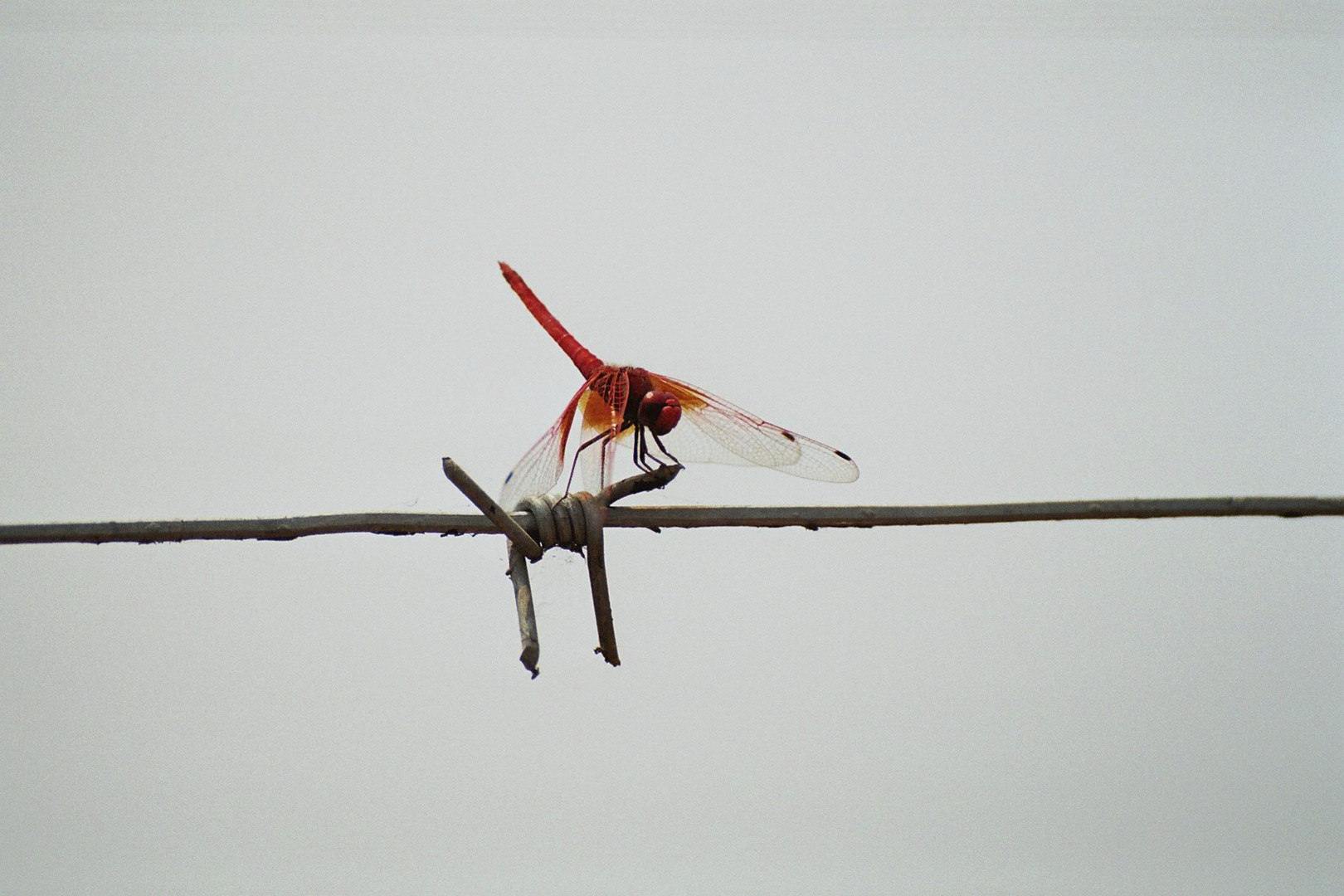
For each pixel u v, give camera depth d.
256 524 1.68
